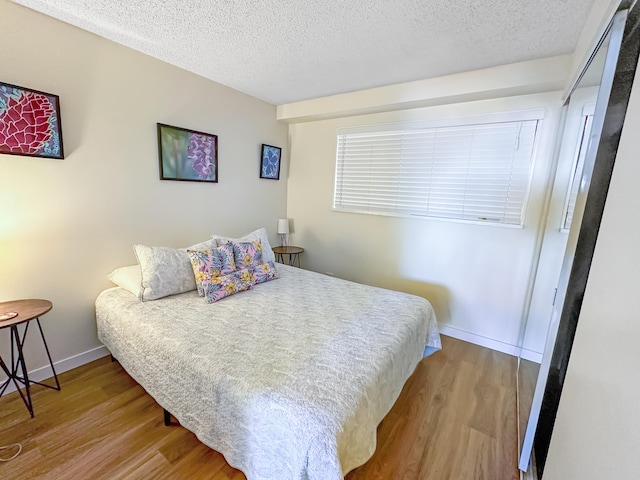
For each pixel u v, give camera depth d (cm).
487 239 250
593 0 137
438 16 157
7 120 160
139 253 198
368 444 120
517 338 245
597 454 64
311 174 354
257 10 158
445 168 265
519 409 179
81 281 203
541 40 175
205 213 281
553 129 214
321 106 304
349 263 338
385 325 172
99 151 201
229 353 139
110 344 190
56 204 185
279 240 378
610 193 77
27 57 164
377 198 310
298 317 179
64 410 166
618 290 64
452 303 275
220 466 136
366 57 209
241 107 297
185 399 138
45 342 174
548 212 197
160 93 229
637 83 69
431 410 177
